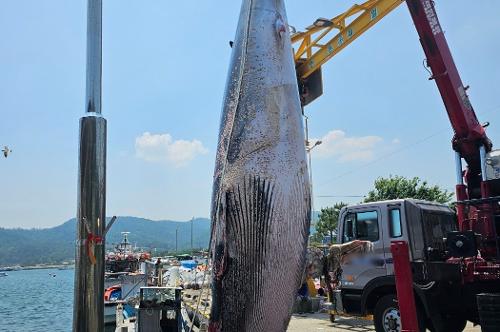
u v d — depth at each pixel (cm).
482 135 991
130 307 1970
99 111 324
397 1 927
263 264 230
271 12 271
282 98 254
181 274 2330
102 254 304
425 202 989
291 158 244
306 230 241
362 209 984
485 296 707
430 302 824
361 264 959
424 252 912
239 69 263
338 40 1008
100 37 335
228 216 235
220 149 254
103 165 316
